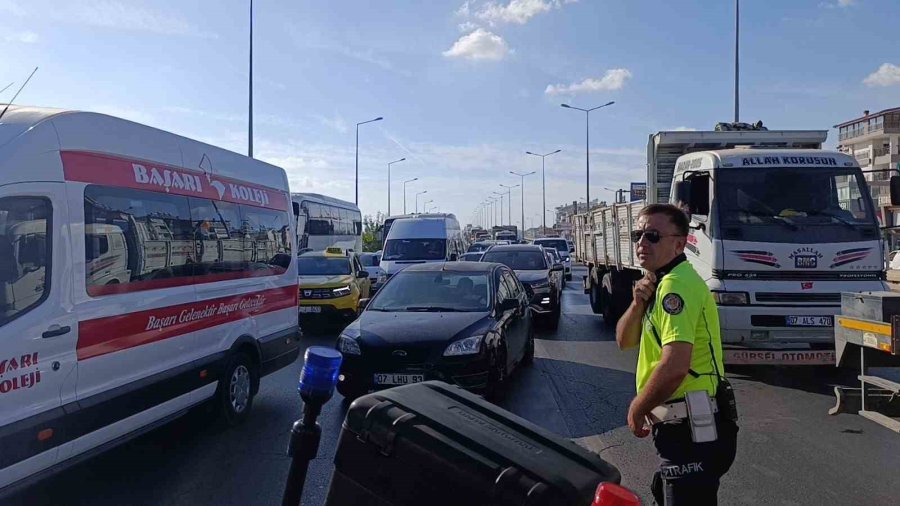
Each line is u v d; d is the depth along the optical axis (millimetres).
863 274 8008
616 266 13547
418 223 22125
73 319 4504
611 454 5855
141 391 5156
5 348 3949
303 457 2412
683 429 2928
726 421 2988
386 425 2367
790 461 5566
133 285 5168
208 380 6164
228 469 5434
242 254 6996
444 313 7809
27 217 4199
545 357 10570
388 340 7066
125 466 5500
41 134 4379
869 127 60781
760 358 7859
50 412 4281
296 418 7008
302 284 13805
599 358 10484
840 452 5797
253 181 7461
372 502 2359
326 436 6320
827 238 8094
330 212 28062
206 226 6301
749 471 5336
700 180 8570
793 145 10883
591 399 7781
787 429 6488
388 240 21938
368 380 6996
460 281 8523
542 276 13938
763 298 7969
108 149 5023
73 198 4586
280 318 7840
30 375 4141
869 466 5438
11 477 3998
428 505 2227
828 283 7969
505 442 2295
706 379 2959
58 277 4402
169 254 5676
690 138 10961
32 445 4117
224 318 6504
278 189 8148
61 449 4371
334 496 2459
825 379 8711
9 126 4305
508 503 2068
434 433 2299
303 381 2396
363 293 16516
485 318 7660
